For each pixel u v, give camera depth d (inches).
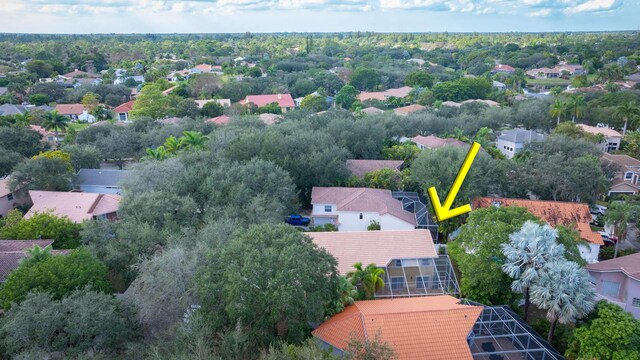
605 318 1018.1
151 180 1839.3
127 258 1341.0
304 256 1035.3
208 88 4884.4
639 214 1670.8
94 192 2299.5
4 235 1576.0
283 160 2041.1
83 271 1140.5
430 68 6973.4
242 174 1785.2
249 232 1131.3
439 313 1067.9
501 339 1099.3
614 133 3125.0
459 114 3656.5
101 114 4146.2
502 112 3503.9
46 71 6220.5
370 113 3604.8
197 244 1250.0
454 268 1444.4
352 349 847.7
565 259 1143.0
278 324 1016.2
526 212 1360.7
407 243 1462.8
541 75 6466.5
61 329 939.3
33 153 2608.3
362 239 1470.2
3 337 946.7
